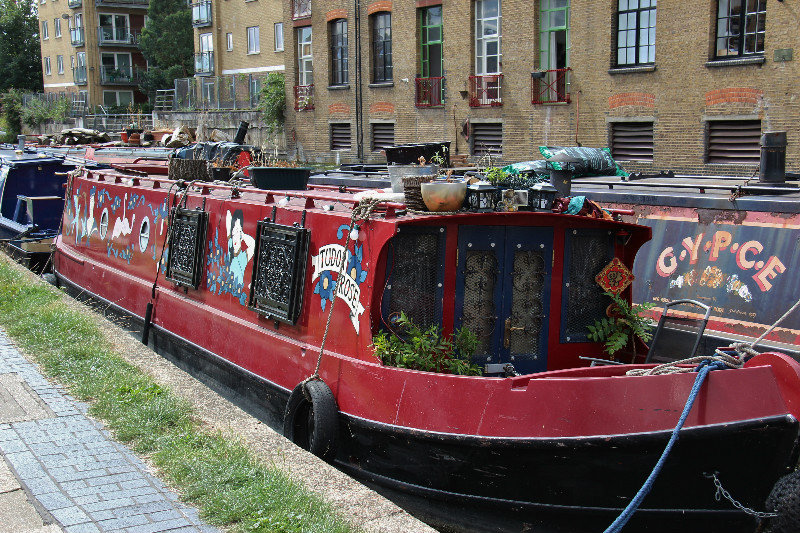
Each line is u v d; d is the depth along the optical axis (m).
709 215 8.50
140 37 53.59
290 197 8.01
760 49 19.42
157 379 7.07
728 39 19.97
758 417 5.24
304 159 34.47
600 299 6.94
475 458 5.64
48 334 8.16
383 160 30.67
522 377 5.59
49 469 5.32
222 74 48.00
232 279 8.23
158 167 12.77
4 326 8.68
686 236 8.63
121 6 58.53
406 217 6.26
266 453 5.65
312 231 7.07
